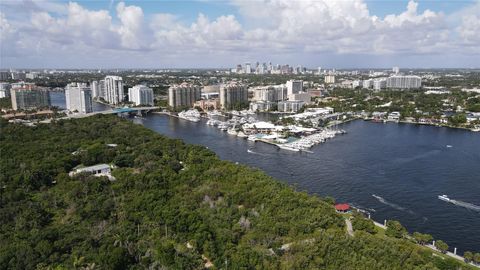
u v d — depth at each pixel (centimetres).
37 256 16312
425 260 17025
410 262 16425
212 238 18675
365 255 16838
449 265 16725
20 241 17712
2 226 19388
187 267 16325
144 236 18950
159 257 16975
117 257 16162
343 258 16600
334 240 17762
